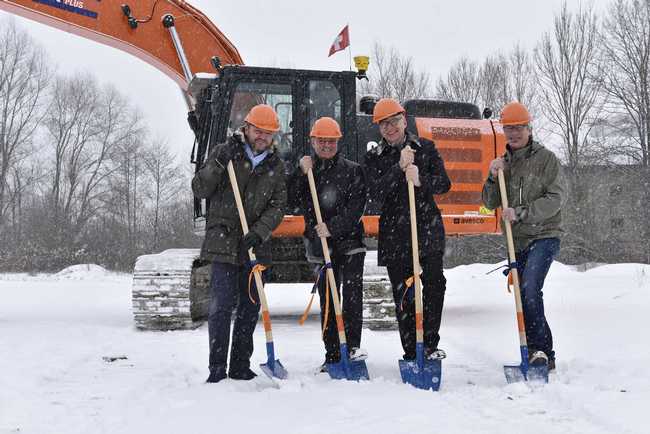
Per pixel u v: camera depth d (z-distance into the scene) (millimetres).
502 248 25438
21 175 40031
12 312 9414
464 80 32688
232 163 4348
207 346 6047
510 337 6434
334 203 4805
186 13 9109
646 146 26141
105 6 8875
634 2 26516
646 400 3680
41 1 8633
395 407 3604
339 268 4922
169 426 3289
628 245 24656
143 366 5098
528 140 4781
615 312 7617
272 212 4387
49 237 33750
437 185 4523
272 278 7781
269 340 4332
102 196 40469
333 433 3117
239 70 7414
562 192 4625
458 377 4582
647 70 26328
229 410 3555
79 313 9242
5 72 38469
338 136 4680
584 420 3369
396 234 4617
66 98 40438
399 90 32469
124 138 40938
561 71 28000
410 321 4613
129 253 30156
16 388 4273
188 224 38094
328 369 4539
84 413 3650
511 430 3188
